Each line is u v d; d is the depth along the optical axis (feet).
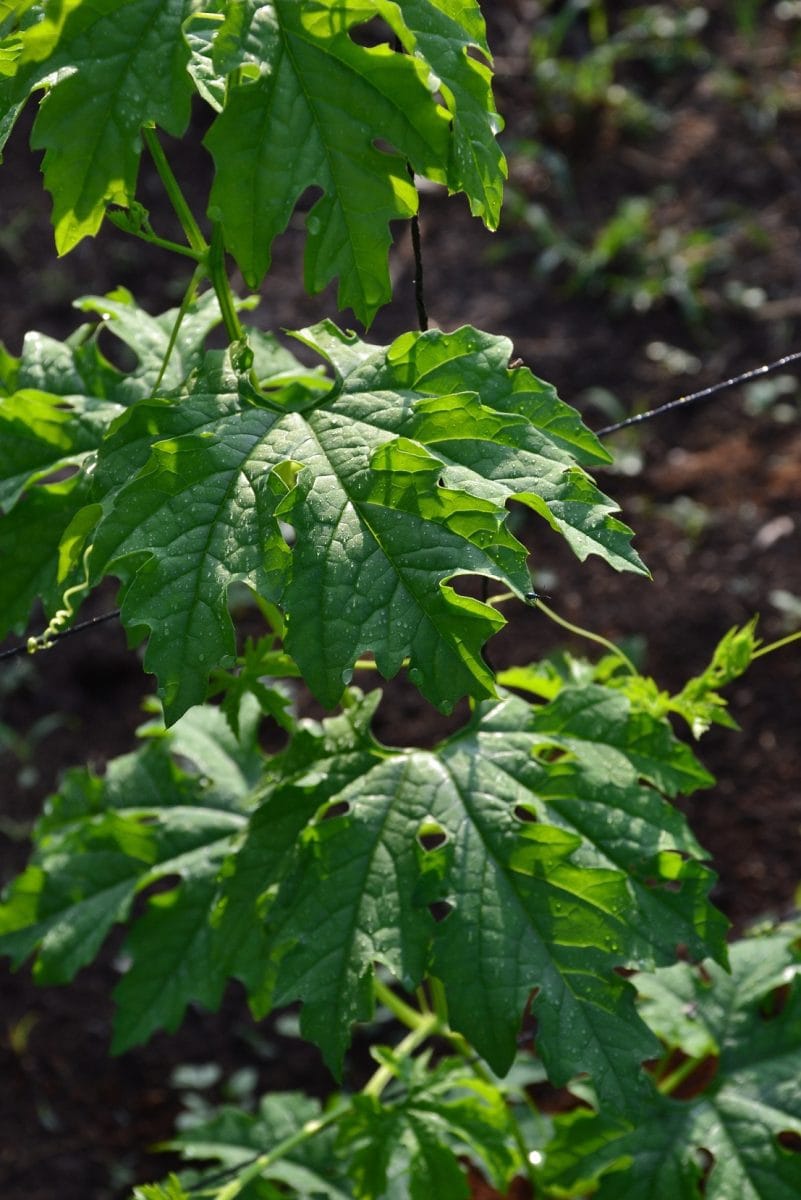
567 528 5.83
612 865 7.54
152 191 23.67
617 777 7.77
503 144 24.48
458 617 5.69
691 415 19.98
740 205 23.36
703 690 8.34
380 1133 8.45
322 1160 10.24
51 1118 13.52
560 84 24.86
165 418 6.32
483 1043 7.10
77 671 17.60
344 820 7.63
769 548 18.06
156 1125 13.48
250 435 6.23
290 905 7.46
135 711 17.21
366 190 5.87
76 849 9.57
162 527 5.90
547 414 6.39
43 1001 14.58
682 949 12.39
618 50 25.86
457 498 5.84
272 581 5.79
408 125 5.79
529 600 5.71
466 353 6.48
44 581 7.83
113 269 22.41
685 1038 9.57
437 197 24.07
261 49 5.65
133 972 9.16
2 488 7.81
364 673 16.99
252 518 5.94
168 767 9.85
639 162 24.43
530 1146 10.51
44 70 5.64
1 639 7.89
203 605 5.77
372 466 5.99
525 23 27.02
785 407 19.97
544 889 7.38
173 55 5.67
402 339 6.54
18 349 20.75
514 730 7.98
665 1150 8.99
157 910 9.30
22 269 22.44
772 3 27.71
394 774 7.77
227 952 8.67
